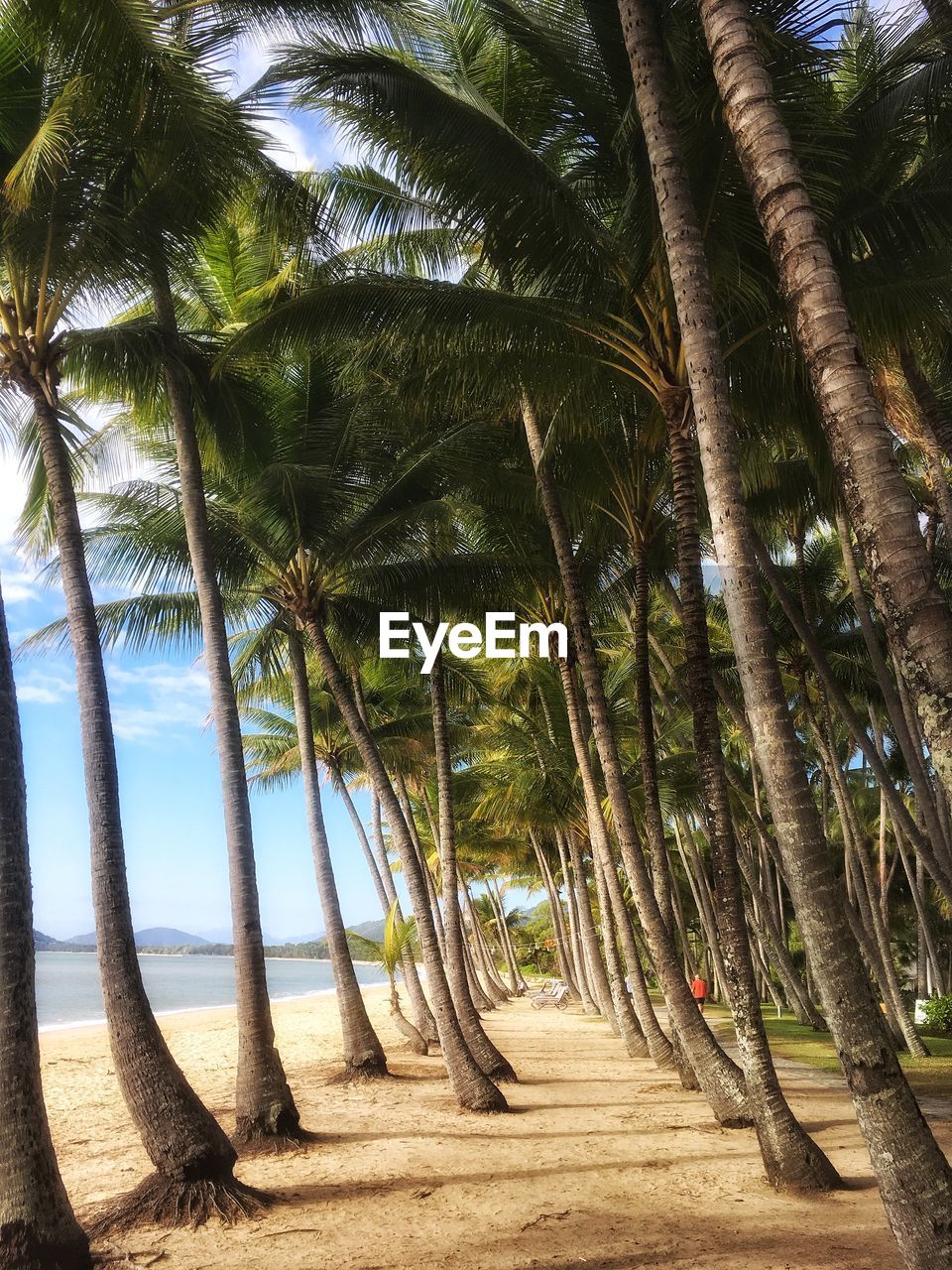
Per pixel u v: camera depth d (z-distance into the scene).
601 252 8.79
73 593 8.42
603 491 13.43
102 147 8.51
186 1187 7.56
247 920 10.30
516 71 10.22
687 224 6.42
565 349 9.59
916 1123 4.51
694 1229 6.81
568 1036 23.30
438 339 9.38
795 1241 6.36
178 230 9.46
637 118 8.18
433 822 30.31
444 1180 8.60
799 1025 23.89
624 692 21.16
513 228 8.75
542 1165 9.08
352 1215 7.54
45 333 8.75
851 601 19.78
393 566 14.20
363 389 12.75
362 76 8.32
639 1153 9.42
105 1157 10.48
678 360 9.31
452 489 14.32
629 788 20.19
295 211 9.91
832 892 5.16
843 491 4.45
